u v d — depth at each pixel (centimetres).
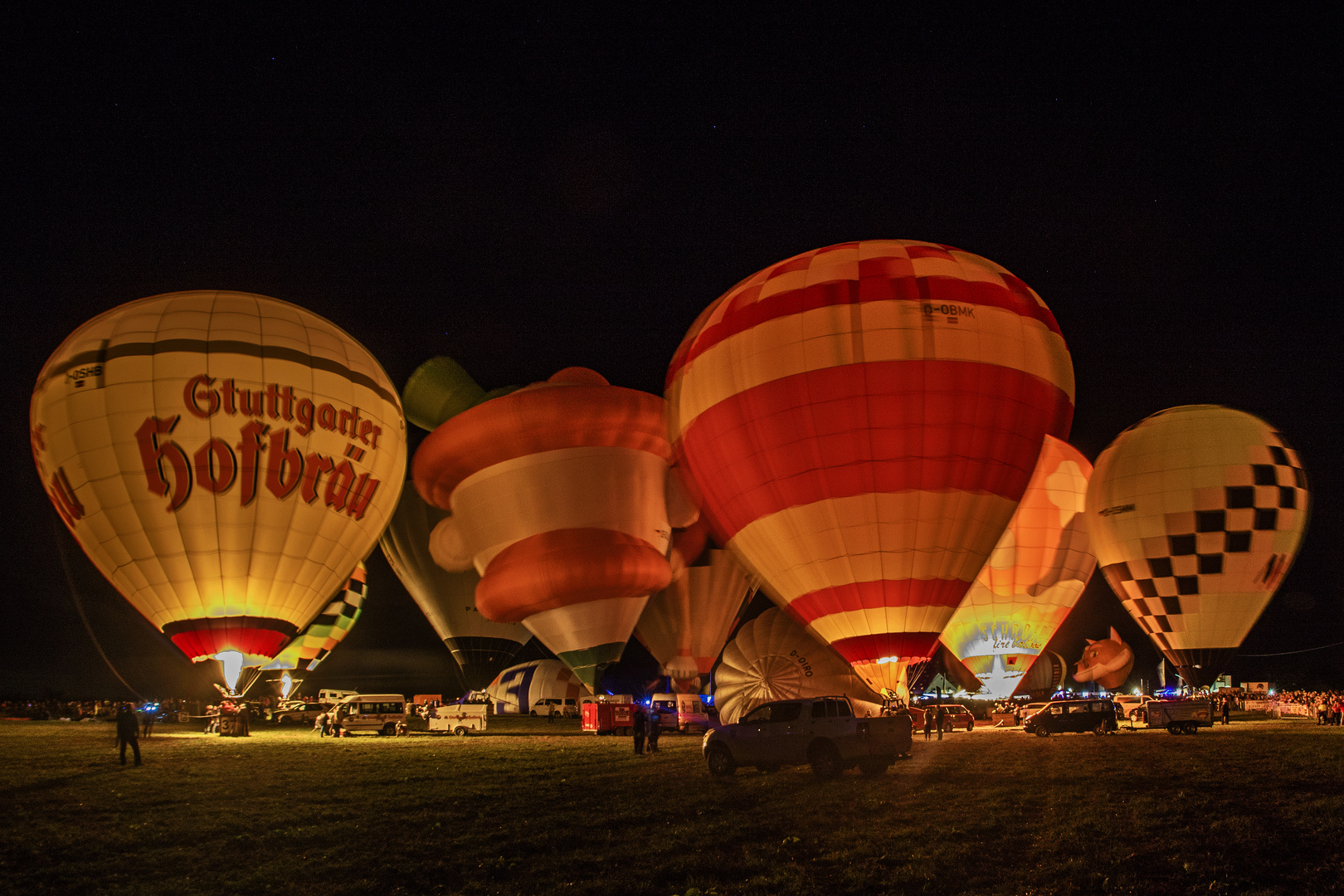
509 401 3522
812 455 2506
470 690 4631
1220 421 3628
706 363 2741
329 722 3281
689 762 1991
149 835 1121
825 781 1570
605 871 930
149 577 2745
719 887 868
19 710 4816
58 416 2736
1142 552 3588
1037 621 3622
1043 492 3691
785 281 2667
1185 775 1592
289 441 2823
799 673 3403
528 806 1320
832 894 845
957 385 2455
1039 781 1544
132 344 2744
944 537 2486
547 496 3512
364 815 1259
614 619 3516
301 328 2970
